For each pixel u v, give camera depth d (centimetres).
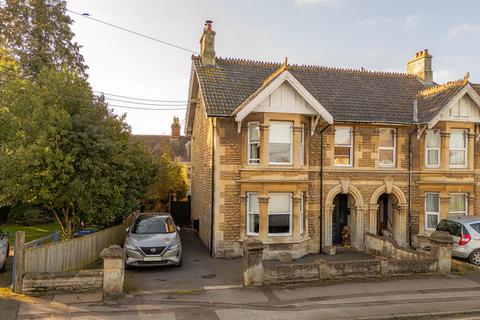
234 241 1652
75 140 1407
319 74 2089
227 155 1652
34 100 1380
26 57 2608
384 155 1884
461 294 1145
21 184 1338
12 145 1400
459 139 1928
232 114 1578
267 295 1112
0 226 2417
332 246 1752
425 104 1933
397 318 975
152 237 1439
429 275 1337
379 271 1309
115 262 1091
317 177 1775
